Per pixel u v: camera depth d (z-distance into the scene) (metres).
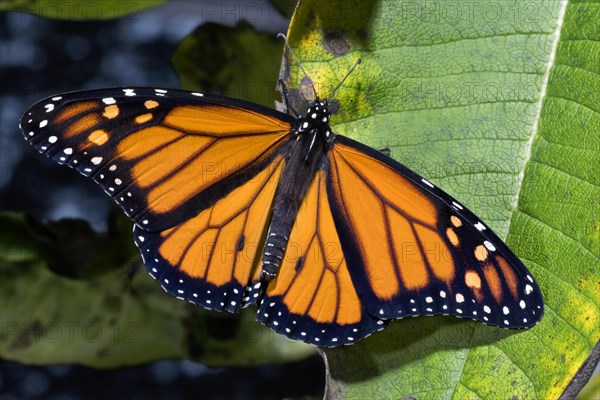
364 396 0.69
